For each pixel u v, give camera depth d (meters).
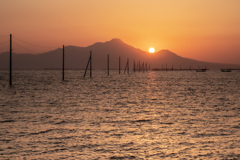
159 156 15.45
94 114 28.92
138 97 46.81
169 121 25.30
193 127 22.72
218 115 28.70
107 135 19.97
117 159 14.97
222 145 17.53
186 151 16.33
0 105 35.47
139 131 21.23
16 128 22.02
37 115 28.09
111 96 48.16
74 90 60.03
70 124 23.69
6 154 15.64
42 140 18.53
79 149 16.64
